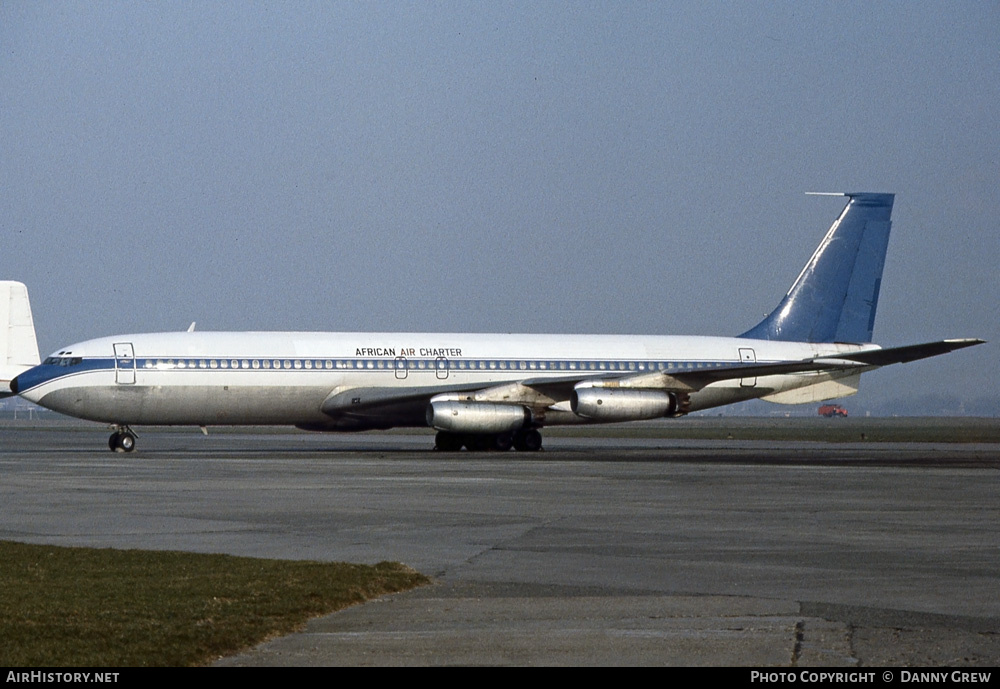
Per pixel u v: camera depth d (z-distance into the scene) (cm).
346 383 15300
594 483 9688
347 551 5688
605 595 4469
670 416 15612
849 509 7631
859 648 3553
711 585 4700
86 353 14500
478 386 15500
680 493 8781
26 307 16775
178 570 4912
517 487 9262
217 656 3488
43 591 4409
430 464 12238
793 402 17450
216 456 13988
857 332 17788
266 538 6159
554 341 16588
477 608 4200
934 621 3962
